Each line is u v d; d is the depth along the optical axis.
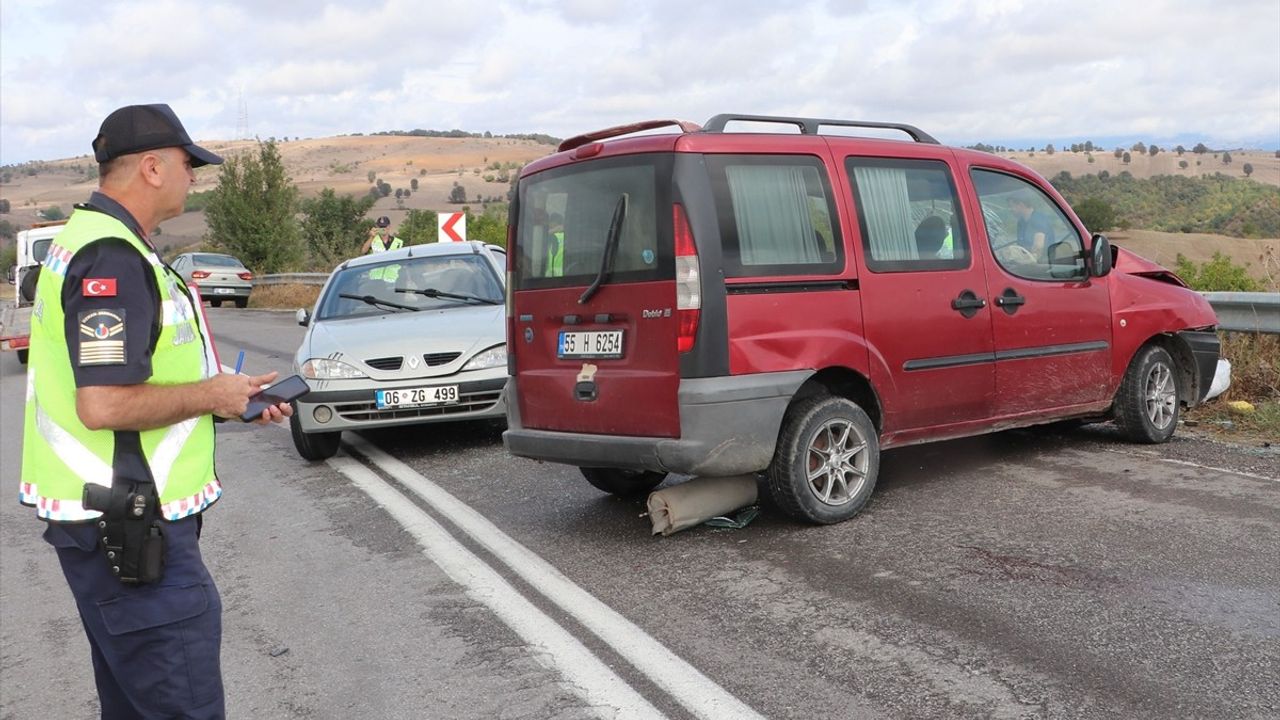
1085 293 6.49
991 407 6.04
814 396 5.36
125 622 2.51
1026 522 5.21
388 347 7.88
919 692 3.42
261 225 40.56
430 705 3.64
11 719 3.96
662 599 4.48
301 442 8.07
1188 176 121.94
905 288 5.62
